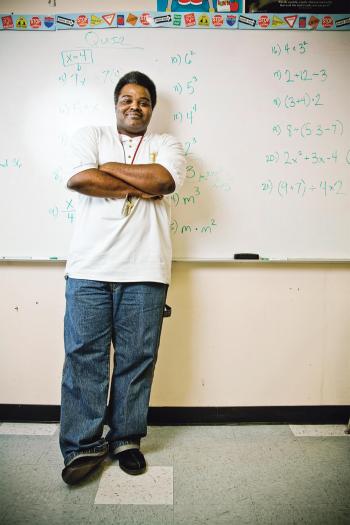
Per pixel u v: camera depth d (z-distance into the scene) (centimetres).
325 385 157
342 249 151
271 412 157
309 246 151
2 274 151
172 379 155
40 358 154
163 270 122
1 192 147
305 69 145
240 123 146
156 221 121
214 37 143
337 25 143
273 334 155
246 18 142
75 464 114
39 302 152
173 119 145
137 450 126
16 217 148
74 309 118
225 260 148
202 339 154
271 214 150
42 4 141
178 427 153
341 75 146
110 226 117
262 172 148
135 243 117
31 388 155
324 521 101
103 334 121
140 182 112
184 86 144
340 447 138
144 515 103
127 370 125
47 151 146
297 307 154
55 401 155
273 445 139
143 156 124
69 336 120
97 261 116
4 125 145
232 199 149
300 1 142
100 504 107
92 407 119
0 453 132
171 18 142
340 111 147
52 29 142
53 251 149
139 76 128
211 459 129
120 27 142
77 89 144
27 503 107
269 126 146
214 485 115
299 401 157
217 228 149
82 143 119
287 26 143
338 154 148
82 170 113
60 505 106
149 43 142
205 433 148
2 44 142
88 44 142
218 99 145
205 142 146
